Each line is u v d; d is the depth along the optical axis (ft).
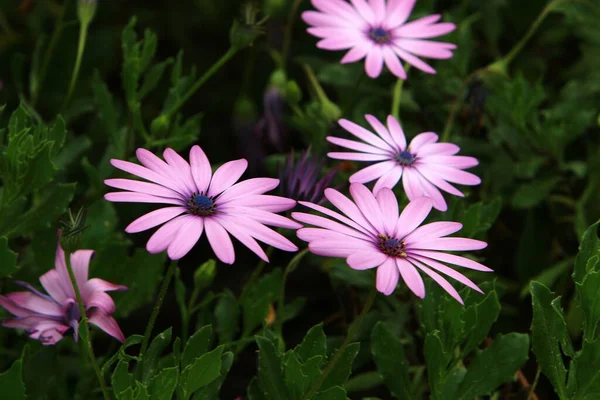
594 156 2.85
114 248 2.51
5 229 2.47
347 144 2.38
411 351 2.61
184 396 2.21
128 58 2.59
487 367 2.36
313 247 2.13
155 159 2.19
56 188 2.47
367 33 2.64
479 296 2.39
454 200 2.57
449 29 2.65
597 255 2.26
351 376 2.68
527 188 2.81
